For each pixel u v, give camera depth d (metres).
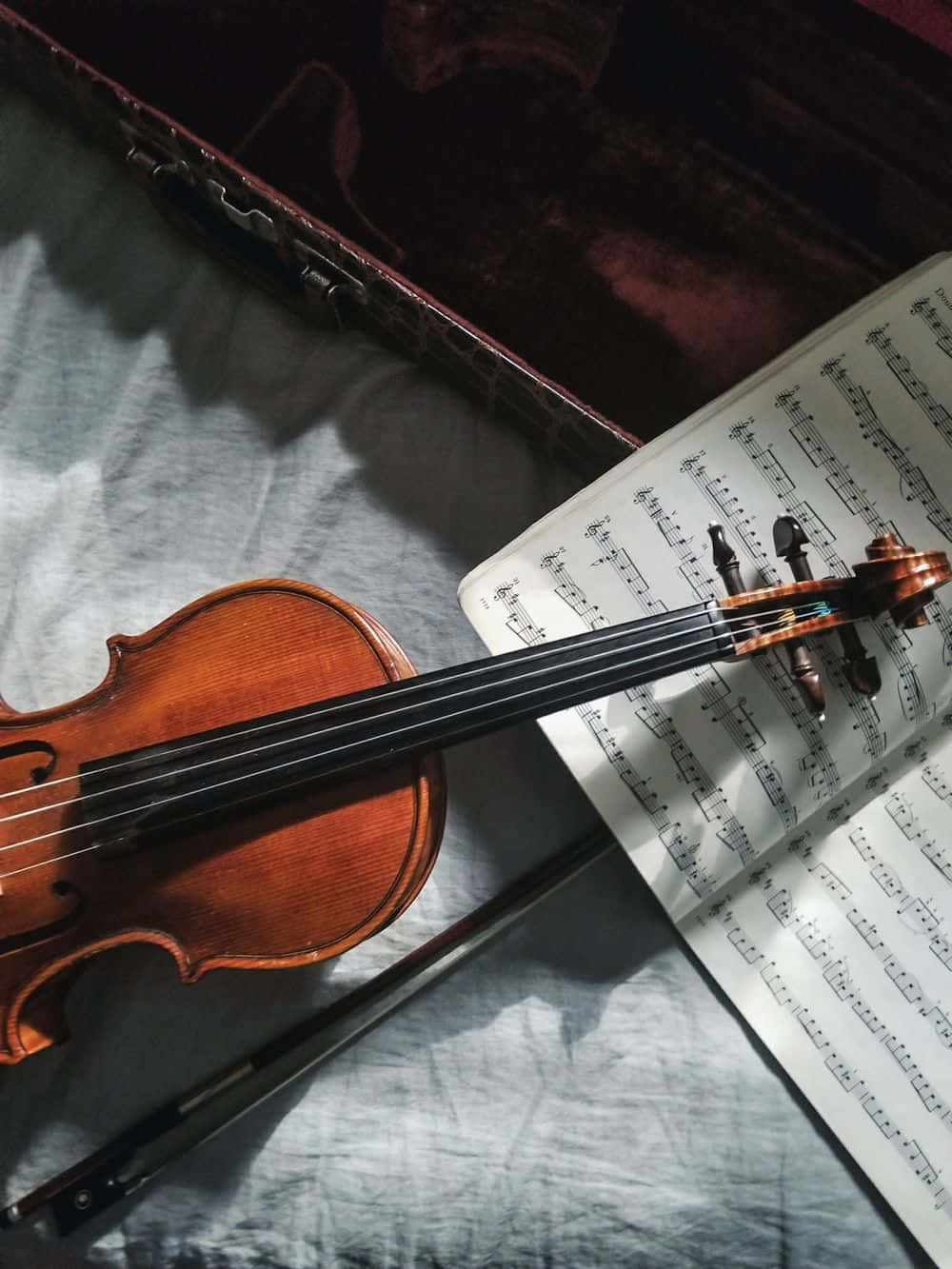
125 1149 0.59
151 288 0.67
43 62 0.62
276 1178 0.60
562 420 0.60
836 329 0.59
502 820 0.62
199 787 0.53
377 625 0.55
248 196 0.60
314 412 0.66
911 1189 0.58
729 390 0.59
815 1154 0.59
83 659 0.64
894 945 0.59
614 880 0.62
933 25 0.56
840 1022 0.59
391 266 0.63
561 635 0.59
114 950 0.61
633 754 0.59
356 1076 0.61
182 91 0.63
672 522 0.59
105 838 0.54
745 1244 0.59
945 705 0.59
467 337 0.59
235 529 0.65
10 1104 0.60
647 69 0.61
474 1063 0.61
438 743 0.53
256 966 0.54
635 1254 0.59
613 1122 0.60
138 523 0.65
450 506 0.65
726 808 0.59
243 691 0.55
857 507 0.59
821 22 0.57
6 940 0.54
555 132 0.62
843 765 0.59
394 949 0.61
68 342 0.67
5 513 0.65
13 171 0.67
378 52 0.61
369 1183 0.60
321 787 0.54
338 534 0.65
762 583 0.59
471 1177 0.60
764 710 0.59
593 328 0.63
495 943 0.62
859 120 0.59
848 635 0.56
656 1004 0.61
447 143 0.63
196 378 0.66
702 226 0.62
